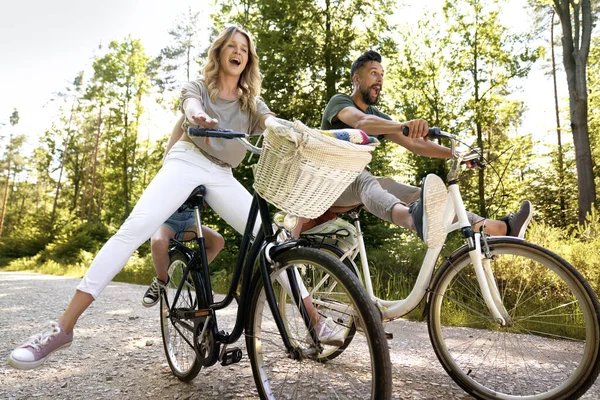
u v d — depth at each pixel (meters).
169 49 34.25
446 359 2.54
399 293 5.36
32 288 9.08
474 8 19.88
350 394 2.35
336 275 1.78
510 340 3.00
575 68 15.20
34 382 2.80
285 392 2.32
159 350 3.54
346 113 3.03
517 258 2.89
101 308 5.75
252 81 2.65
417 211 2.25
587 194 14.39
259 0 14.77
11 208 52.81
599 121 20.98
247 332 2.16
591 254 5.21
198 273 2.54
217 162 2.60
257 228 2.38
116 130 34.34
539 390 2.40
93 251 26.55
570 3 15.91
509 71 19.77
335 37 13.89
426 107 20.47
